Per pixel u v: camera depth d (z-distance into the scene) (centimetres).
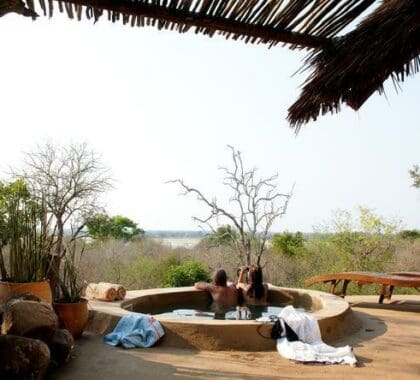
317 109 323
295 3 230
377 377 381
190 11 222
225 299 710
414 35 264
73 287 500
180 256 1402
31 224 464
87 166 957
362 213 1206
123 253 1468
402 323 617
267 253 1277
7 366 300
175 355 437
